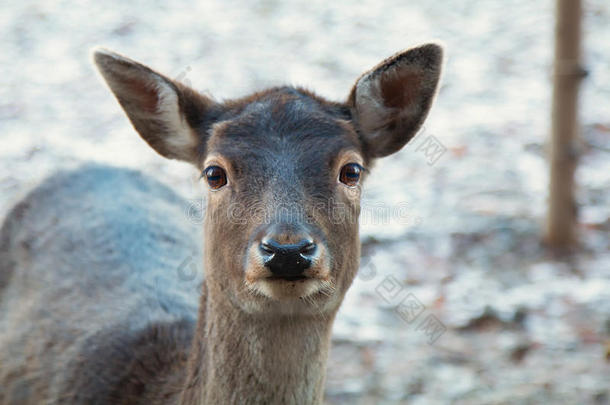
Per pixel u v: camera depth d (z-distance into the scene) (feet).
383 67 22.44
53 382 25.31
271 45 76.02
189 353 23.75
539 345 36.24
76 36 76.02
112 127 59.47
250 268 18.29
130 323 25.61
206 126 22.29
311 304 19.24
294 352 19.92
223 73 69.05
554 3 41.78
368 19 82.74
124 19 80.48
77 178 31.30
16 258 29.71
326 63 72.08
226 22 81.20
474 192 50.85
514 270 42.45
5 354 27.43
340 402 33.40
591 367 34.60
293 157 19.83
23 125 59.26
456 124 60.80
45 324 26.94
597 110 60.59
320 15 83.82
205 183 21.13
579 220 46.55
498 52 74.43
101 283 27.30
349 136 20.92
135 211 30.09
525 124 60.39
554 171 43.42
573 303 39.14
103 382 24.08
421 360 35.81
